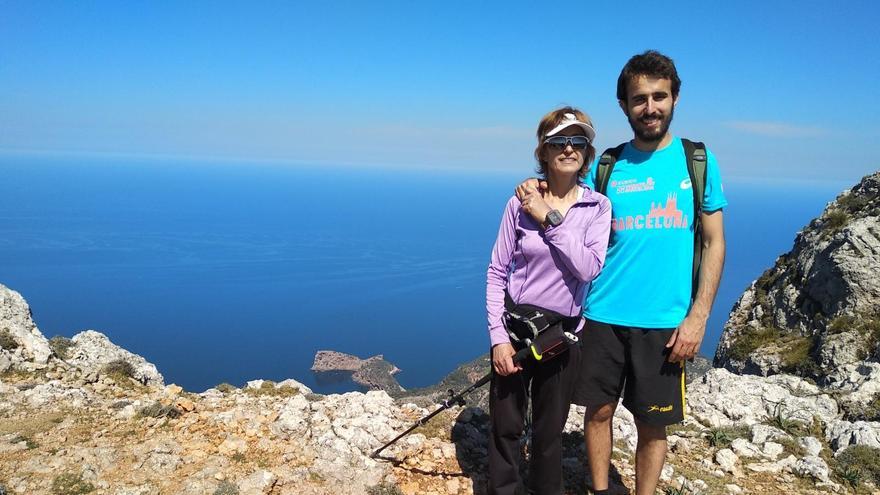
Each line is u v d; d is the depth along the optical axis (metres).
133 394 3.19
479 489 2.56
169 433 2.68
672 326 2.27
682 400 2.34
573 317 2.25
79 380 3.30
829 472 3.02
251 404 3.07
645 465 2.41
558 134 2.14
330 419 2.96
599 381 2.37
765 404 3.88
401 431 2.94
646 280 2.27
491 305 2.26
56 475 2.29
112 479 2.31
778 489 2.85
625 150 2.35
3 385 3.03
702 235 2.26
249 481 2.34
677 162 2.23
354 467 2.54
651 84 2.18
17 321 3.87
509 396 2.25
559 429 2.26
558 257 2.17
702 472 2.94
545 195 2.30
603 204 2.24
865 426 3.35
